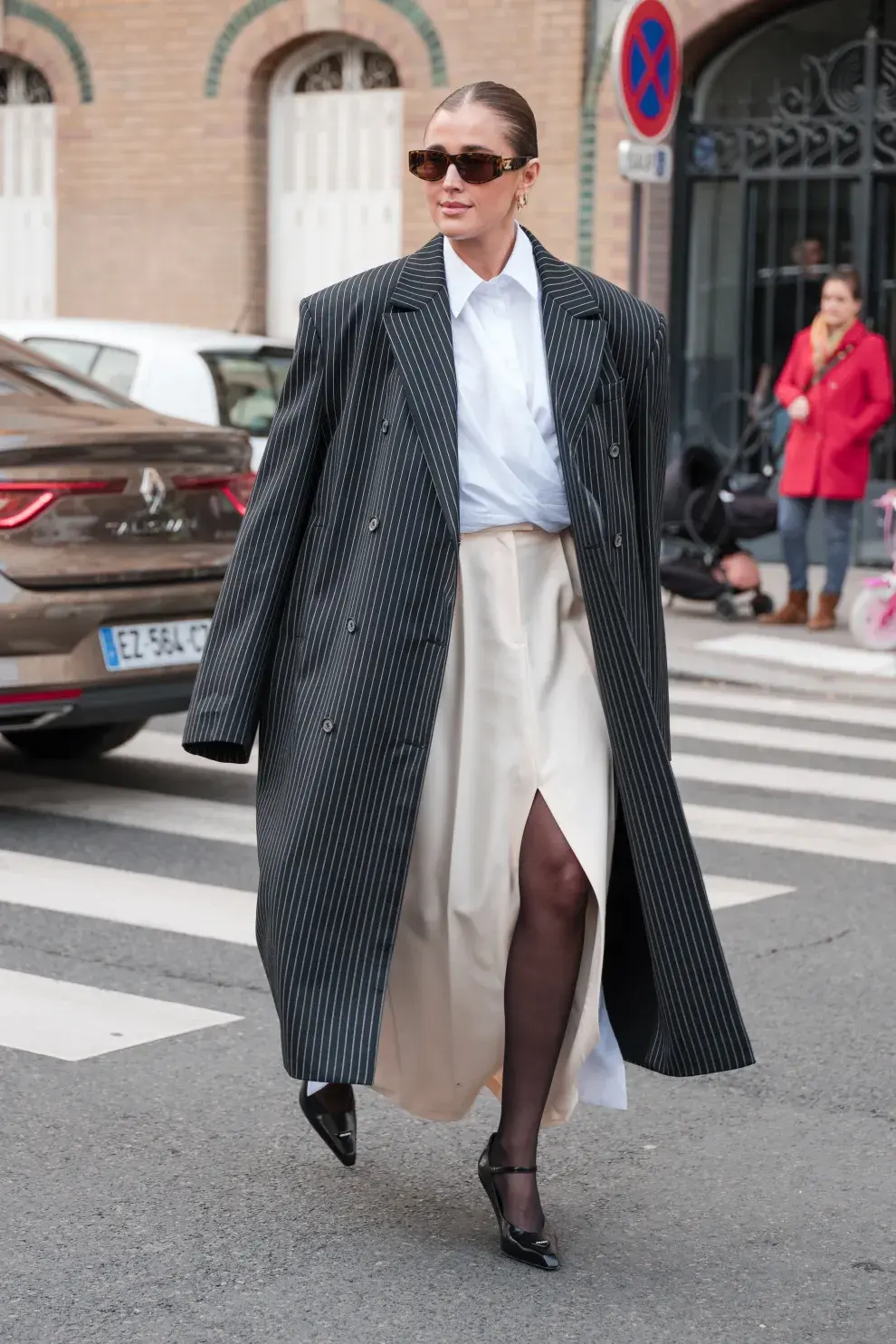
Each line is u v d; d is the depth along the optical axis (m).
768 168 17.70
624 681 4.16
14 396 8.80
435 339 4.09
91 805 8.91
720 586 14.88
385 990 4.14
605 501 4.14
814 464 14.38
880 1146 5.07
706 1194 4.73
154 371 13.02
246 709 4.26
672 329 18.12
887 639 13.93
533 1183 4.31
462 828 4.17
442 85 18.84
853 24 17.45
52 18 20.59
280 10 19.50
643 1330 4.00
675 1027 4.23
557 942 4.20
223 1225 4.47
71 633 8.29
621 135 18.16
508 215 4.16
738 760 10.43
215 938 6.84
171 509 8.65
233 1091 5.36
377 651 4.08
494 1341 3.93
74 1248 4.33
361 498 4.17
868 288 17.44
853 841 8.55
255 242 20.03
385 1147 4.99
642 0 12.89
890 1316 4.10
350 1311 4.05
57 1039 5.76
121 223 20.55
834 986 6.43
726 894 7.58
